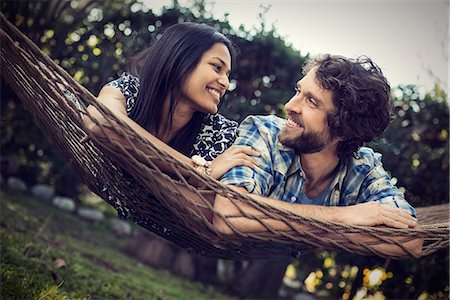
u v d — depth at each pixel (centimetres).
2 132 621
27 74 182
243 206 174
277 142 200
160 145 187
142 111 201
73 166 234
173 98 196
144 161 173
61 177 682
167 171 183
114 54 491
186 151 211
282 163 198
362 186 210
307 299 568
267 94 456
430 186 466
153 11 475
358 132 191
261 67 460
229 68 199
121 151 173
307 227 173
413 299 481
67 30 504
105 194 227
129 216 228
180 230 202
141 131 189
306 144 190
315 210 181
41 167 683
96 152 194
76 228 559
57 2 489
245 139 202
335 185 206
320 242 173
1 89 553
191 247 225
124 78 213
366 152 213
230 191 167
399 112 461
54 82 167
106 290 349
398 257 182
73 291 319
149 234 545
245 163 189
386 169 462
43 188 638
